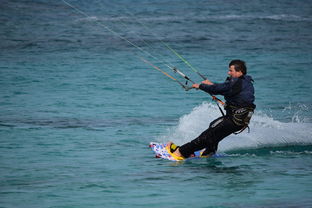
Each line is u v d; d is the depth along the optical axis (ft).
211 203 70.74
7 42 283.79
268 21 395.96
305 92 167.32
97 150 100.83
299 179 82.23
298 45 289.12
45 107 141.79
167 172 86.63
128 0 502.79
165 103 148.87
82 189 76.89
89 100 151.53
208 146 94.79
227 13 437.17
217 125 93.56
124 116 132.26
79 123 123.95
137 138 110.83
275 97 159.02
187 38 310.04
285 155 98.63
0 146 102.58
